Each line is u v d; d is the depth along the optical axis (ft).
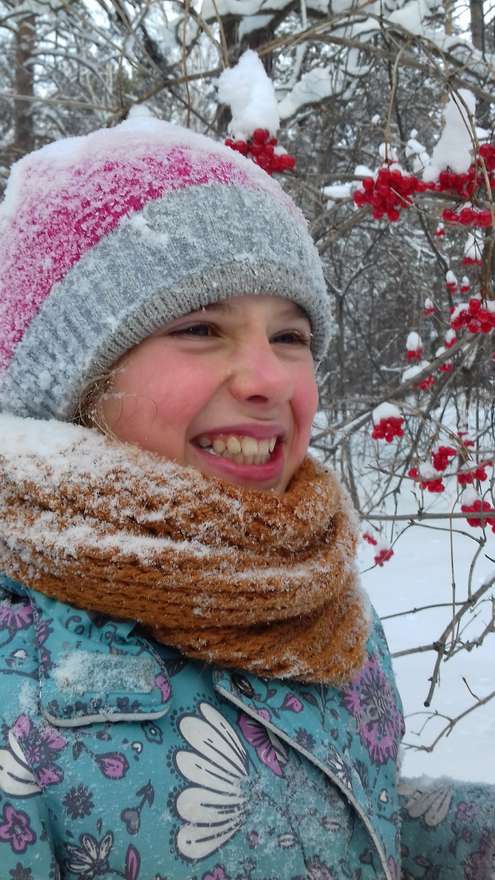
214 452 2.99
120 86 9.12
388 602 15.64
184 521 2.60
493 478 7.68
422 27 9.47
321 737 2.77
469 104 7.28
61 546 2.47
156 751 2.44
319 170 12.67
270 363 2.94
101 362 2.87
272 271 3.00
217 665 2.74
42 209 3.01
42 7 12.30
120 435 2.88
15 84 24.38
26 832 2.21
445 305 15.44
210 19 10.28
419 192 7.22
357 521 3.48
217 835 2.43
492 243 7.00
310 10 10.50
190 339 2.92
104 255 2.90
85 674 2.41
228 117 9.52
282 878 2.51
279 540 2.79
